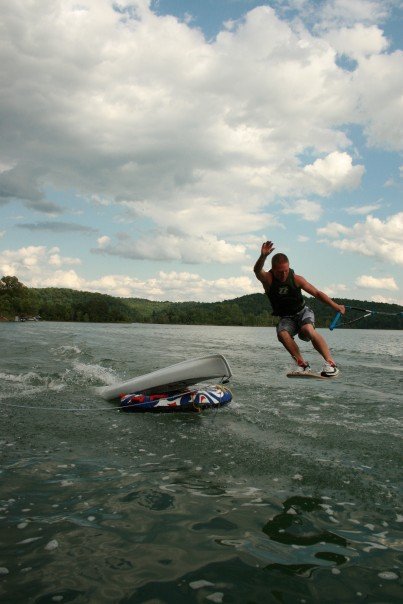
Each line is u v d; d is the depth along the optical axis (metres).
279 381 12.03
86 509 4.27
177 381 8.97
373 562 3.45
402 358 19.69
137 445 6.38
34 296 142.00
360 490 4.77
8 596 3.01
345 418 7.96
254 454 5.96
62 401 9.27
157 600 2.99
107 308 157.88
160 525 3.98
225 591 3.09
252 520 4.10
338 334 71.38
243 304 170.88
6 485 4.81
